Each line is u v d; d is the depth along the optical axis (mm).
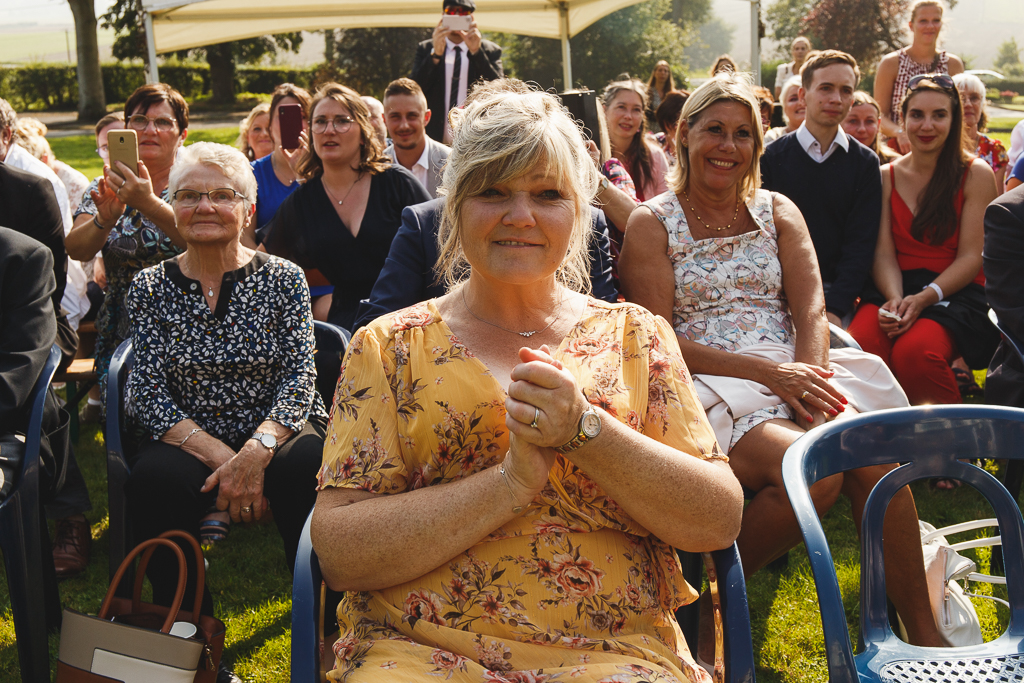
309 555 1655
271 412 2598
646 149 4859
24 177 3182
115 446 2527
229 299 2693
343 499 1565
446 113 5828
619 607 1563
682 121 2857
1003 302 2887
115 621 2068
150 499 2408
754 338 2760
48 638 2580
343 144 3590
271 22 9305
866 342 3742
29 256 2531
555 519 1571
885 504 1817
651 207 2881
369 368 1632
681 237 2818
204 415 2699
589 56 24391
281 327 2725
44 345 2494
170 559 2418
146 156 3920
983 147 5590
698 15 27516
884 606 1801
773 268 2818
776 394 2574
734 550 1626
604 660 1483
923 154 3871
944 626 2178
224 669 2369
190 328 2672
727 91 2756
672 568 1673
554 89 2111
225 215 2627
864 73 24281
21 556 2293
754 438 2449
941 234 3818
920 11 6457
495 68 6004
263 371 2719
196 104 31078
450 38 5793
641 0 10109
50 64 33281
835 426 1805
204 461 2508
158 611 2088
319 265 3723
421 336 1657
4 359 2408
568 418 1440
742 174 2805
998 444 1817
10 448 2363
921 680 1656
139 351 2652
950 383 3566
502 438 1605
